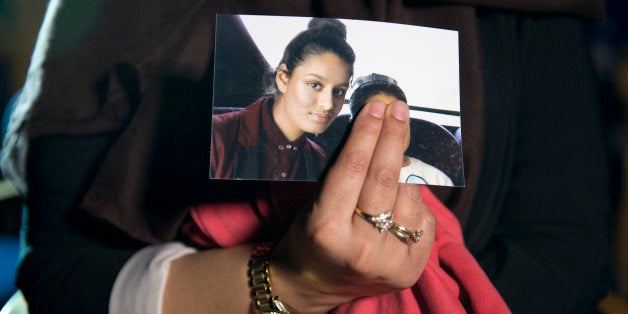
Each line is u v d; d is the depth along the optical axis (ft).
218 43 2.14
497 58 3.25
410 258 2.02
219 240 2.58
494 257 2.81
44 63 3.00
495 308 2.17
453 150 2.13
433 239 2.10
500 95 3.18
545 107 3.15
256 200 2.52
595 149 3.05
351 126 2.08
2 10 11.05
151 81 2.90
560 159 3.01
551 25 3.33
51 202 2.85
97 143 2.95
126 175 2.75
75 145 2.93
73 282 2.40
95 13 3.05
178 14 2.96
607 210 2.95
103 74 2.95
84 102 2.96
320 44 2.13
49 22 3.14
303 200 2.39
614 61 7.27
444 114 2.16
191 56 2.93
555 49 3.28
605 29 7.26
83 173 2.89
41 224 2.84
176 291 2.25
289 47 2.13
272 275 2.10
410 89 2.14
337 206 1.81
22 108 3.00
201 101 2.90
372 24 2.19
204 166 2.79
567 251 2.76
